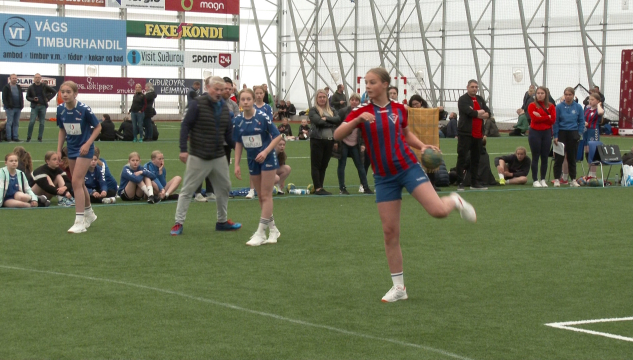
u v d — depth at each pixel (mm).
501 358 4699
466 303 6016
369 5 39625
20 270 7031
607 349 4891
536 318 5594
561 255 7957
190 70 38688
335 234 9180
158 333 5152
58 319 5461
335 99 20594
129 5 34844
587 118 15508
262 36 43469
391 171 5816
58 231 9148
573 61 33219
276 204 11828
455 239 8844
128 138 24797
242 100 8469
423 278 6887
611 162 14836
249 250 8133
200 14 38719
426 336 5137
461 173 13922
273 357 4684
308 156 20594
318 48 41938
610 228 9719
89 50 34156
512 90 35031
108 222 9875
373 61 39625
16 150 11648
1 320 5426
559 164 14828
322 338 5070
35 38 32875
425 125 13695
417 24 37719
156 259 7613
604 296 6270
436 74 37469
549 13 33781
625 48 31859
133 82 36000
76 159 9016
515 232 9352
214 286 6504
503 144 25328
